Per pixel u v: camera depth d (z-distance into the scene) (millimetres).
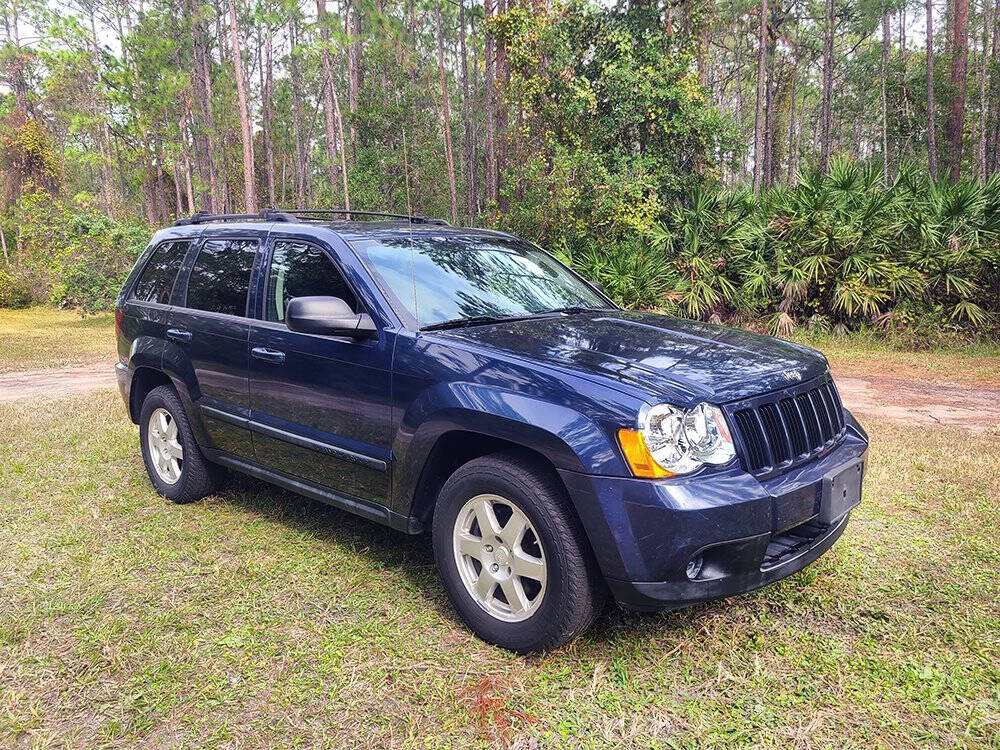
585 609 2760
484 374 2975
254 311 4039
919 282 12406
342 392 3480
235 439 4191
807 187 13586
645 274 13242
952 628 3115
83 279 24984
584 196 14820
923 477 5043
